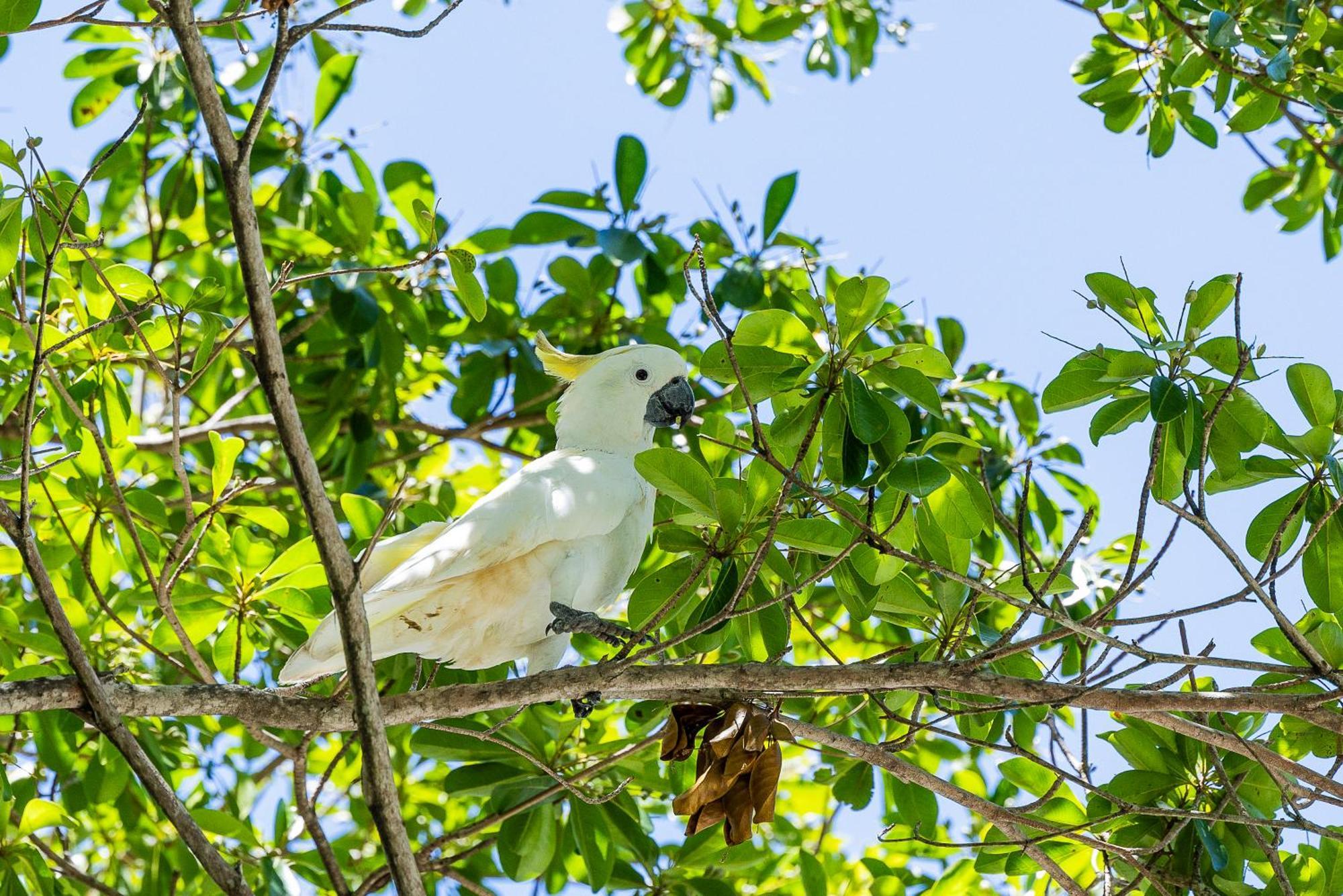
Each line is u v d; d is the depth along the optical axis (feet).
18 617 39.50
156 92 44.29
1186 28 39.93
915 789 38.52
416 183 45.70
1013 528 29.45
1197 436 28.14
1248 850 32.65
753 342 28.78
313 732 28.99
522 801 34.22
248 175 21.77
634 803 36.81
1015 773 35.24
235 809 43.65
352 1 22.36
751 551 29.14
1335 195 47.29
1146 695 27.94
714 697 30.17
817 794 52.60
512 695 28.30
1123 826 33.42
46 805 34.47
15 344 35.17
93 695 25.75
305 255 46.26
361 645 23.75
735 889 40.98
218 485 32.71
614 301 49.62
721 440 33.81
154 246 46.65
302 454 22.76
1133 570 26.76
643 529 34.55
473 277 26.40
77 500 34.32
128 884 48.85
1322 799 28.89
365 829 48.57
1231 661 27.40
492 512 31.22
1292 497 28.89
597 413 36.99
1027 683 28.37
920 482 27.09
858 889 47.03
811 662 48.42
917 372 27.66
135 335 35.32
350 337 47.70
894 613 33.19
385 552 32.01
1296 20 39.11
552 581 32.01
